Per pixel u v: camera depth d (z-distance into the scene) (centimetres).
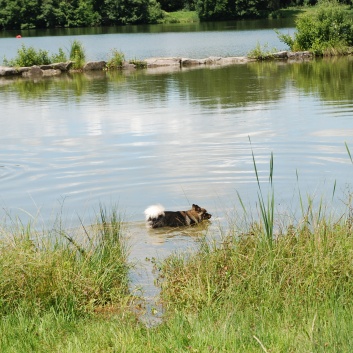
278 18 9131
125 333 636
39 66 3872
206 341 594
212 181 1309
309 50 4191
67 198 1249
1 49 5641
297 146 1585
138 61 4009
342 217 935
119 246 880
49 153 1652
